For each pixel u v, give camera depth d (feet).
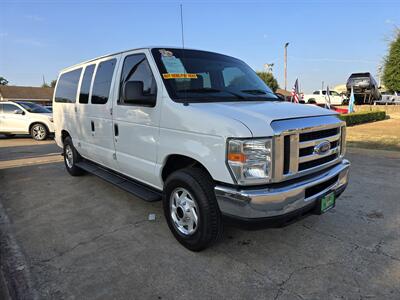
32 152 32.42
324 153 10.52
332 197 10.94
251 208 8.96
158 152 11.69
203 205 10.07
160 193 12.67
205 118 9.73
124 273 9.86
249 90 13.21
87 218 14.21
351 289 8.93
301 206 9.68
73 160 20.17
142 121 12.34
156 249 11.29
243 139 8.80
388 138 38.86
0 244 11.86
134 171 13.46
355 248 11.17
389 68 84.99
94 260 10.64
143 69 12.47
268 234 12.26
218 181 9.57
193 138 10.12
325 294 8.74
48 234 12.66
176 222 11.44
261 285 9.17
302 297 8.63
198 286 9.18
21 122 43.29
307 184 9.78
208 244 10.48
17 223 13.80
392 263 10.21
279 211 9.18
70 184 19.56
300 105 11.91
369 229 12.67
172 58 12.38
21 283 9.45
